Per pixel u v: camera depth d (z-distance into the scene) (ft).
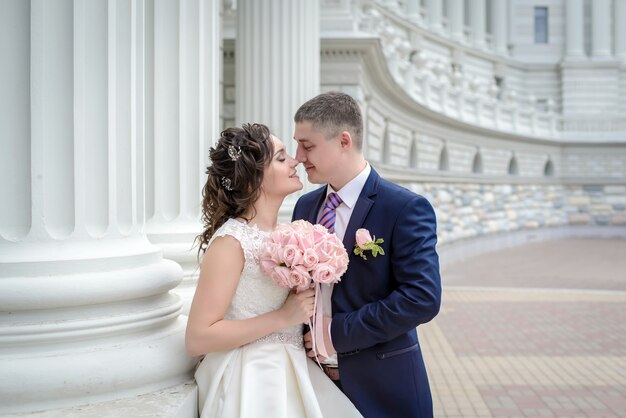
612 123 131.95
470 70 139.03
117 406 8.01
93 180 8.38
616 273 57.77
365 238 8.86
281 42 26.99
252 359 8.54
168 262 9.70
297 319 8.50
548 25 156.66
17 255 7.93
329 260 8.23
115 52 8.55
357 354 9.23
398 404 9.21
